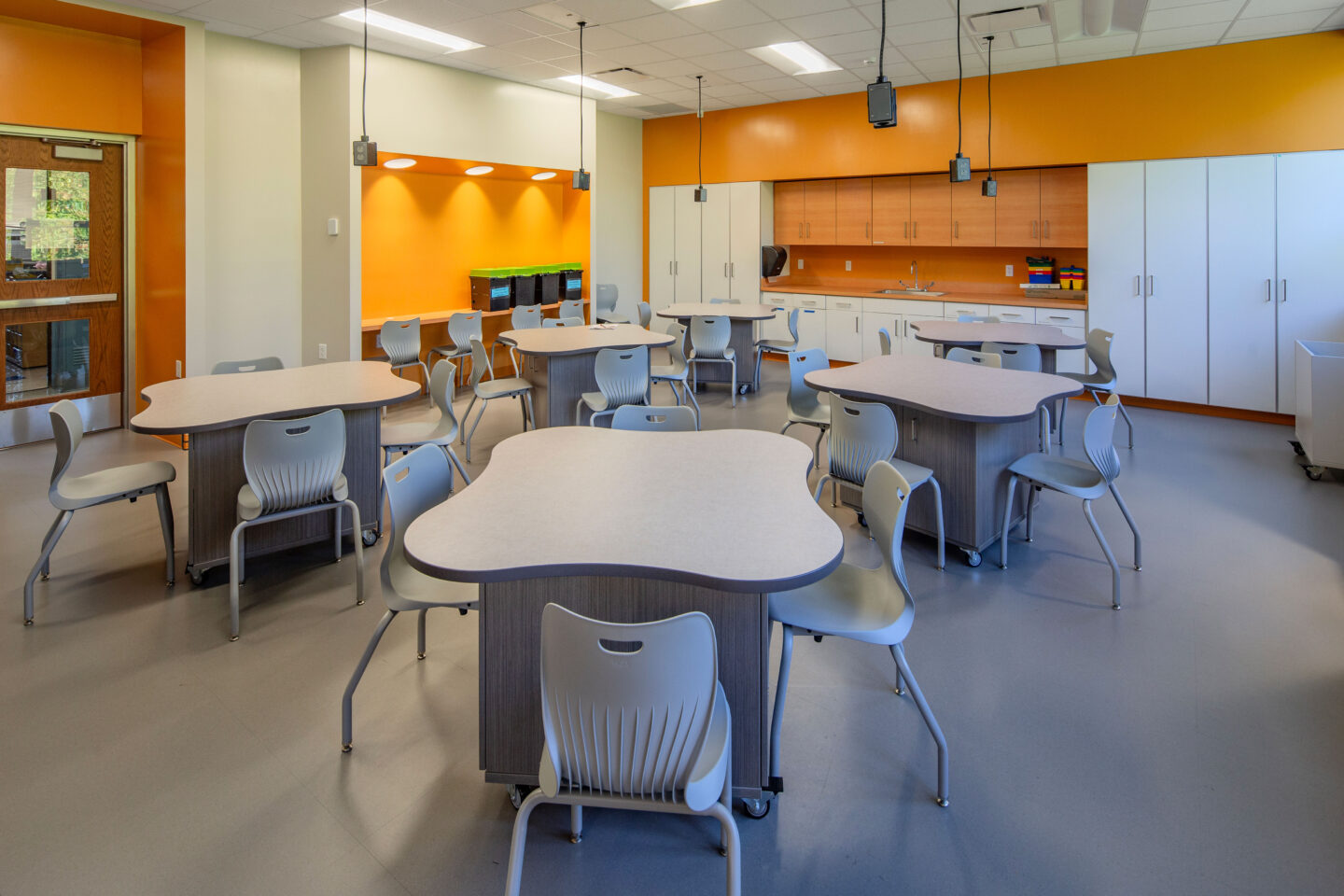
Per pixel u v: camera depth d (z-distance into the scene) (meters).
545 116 8.43
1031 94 7.74
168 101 5.82
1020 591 3.54
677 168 10.41
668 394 8.12
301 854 1.99
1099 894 1.85
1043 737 2.47
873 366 4.61
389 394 3.83
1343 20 6.03
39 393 5.92
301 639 3.08
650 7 5.67
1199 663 2.91
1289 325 6.67
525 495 2.33
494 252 8.91
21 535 4.11
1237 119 6.71
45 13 5.29
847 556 3.96
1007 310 8.09
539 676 2.05
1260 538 4.15
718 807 1.62
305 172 6.94
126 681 2.77
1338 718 2.55
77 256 5.95
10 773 2.28
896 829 2.08
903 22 6.09
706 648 1.52
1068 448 5.92
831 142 9.09
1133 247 7.32
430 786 2.25
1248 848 1.99
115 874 1.91
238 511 3.23
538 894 1.86
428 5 5.60
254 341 6.82
